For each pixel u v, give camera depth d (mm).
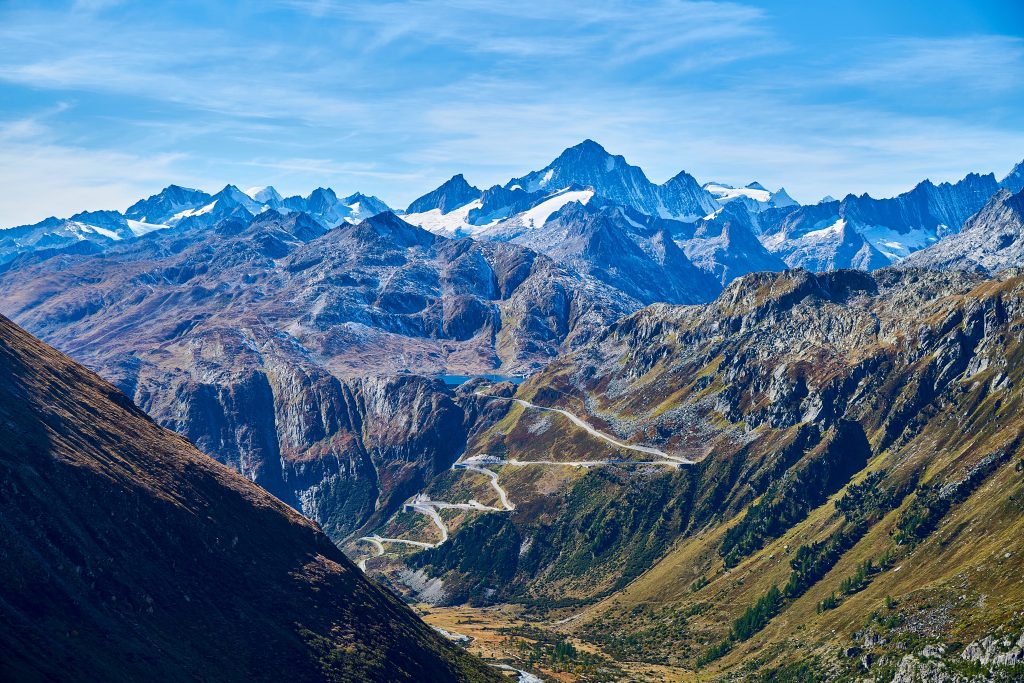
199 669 186250
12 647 155625
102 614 180875
